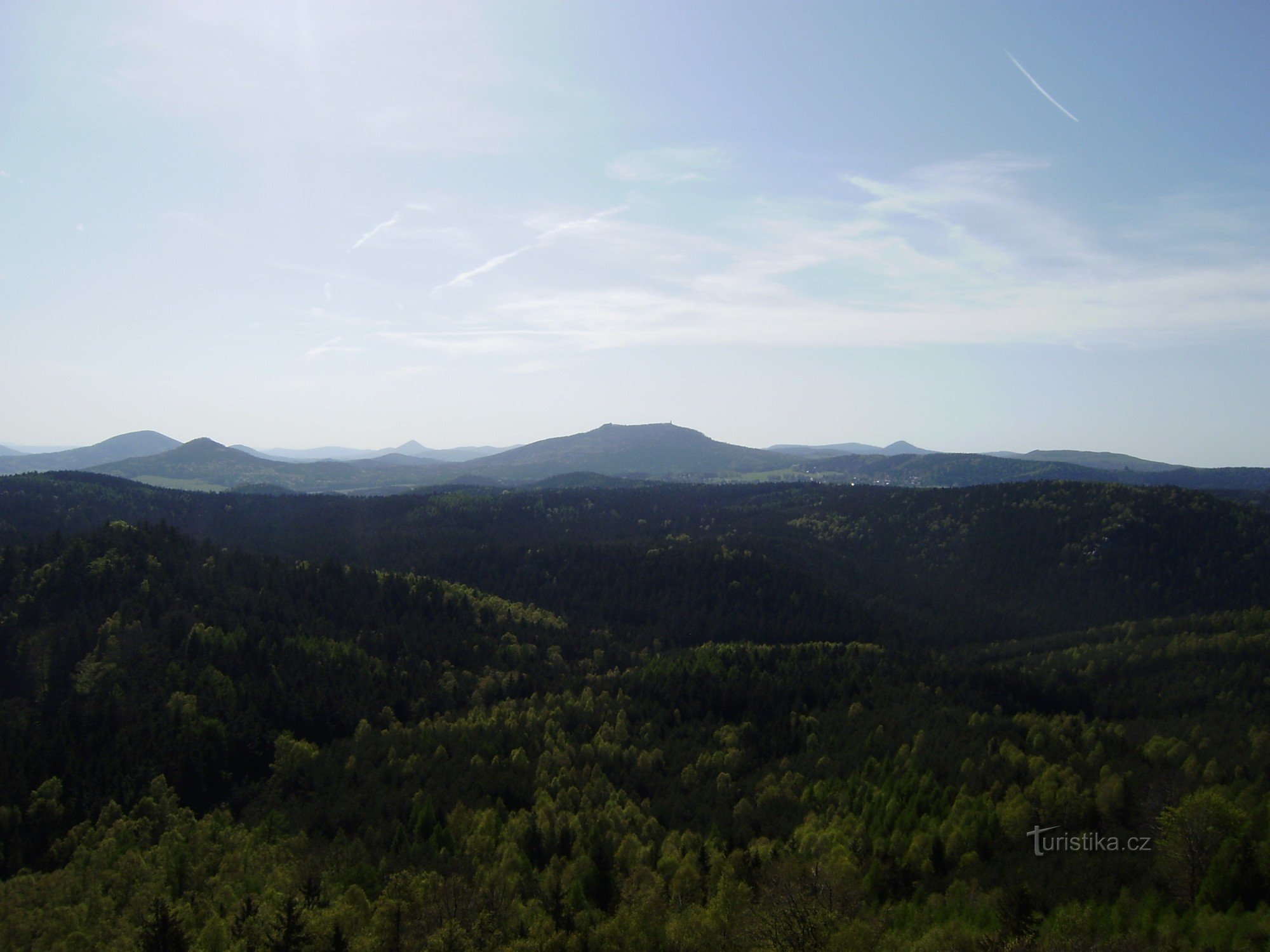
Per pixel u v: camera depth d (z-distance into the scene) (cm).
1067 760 13450
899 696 17050
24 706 15475
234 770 14838
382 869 11481
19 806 12900
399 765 14775
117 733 14688
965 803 12162
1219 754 13588
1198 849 10050
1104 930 9056
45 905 10750
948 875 10831
